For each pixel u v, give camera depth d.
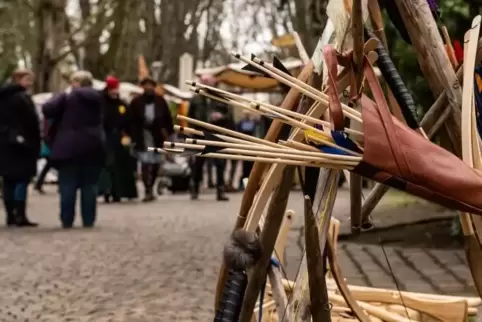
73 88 11.52
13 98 11.77
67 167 11.59
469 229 3.17
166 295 6.59
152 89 16.69
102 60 39.91
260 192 3.16
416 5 3.19
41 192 20.47
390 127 2.82
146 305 6.21
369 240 9.66
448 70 3.18
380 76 3.43
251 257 3.07
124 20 32.78
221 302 3.17
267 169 3.21
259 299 3.59
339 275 3.91
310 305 2.89
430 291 6.66
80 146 11.45
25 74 11.85
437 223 10.86
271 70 2.97
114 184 16.92
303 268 3.05
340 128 2.82
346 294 3.91
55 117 11.52
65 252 9.05
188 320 5.72
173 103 27.12
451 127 3.25
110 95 16.22
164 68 39.97
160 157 17.16
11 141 11.73
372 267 7.88
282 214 3.10
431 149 2.84
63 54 28.97
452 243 9.43
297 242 9.39
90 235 10.70
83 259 8.52
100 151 11.59
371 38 3.00
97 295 6.61
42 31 28.70
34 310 6.07
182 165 20.67
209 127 2.87
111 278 7.38
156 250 9.19
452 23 8.48
